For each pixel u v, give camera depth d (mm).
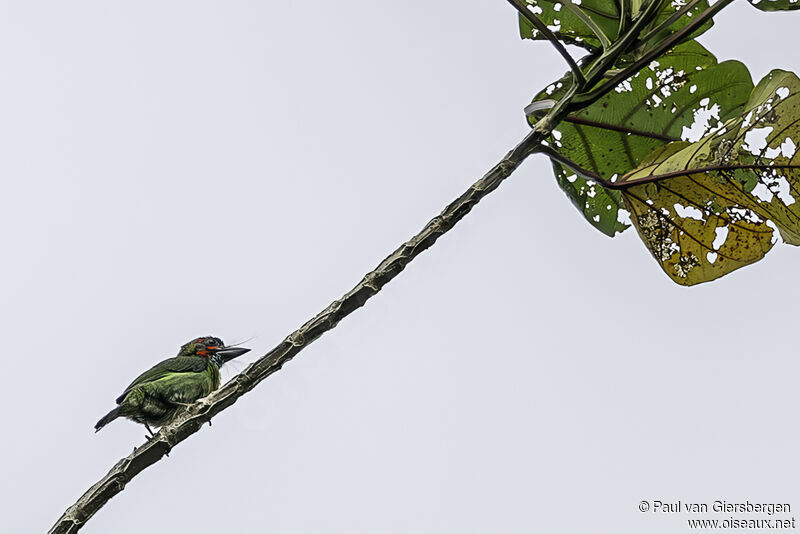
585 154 5434
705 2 5316
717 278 5270
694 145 5152
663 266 5262
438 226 4574
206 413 4137
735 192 5105
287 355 4262
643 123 5430
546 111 5270
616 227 5574
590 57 5340
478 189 4641
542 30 4707
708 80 5496
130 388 4820
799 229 5094
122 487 4070
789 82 5031
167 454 4129
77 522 4008
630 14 4844
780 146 5035
